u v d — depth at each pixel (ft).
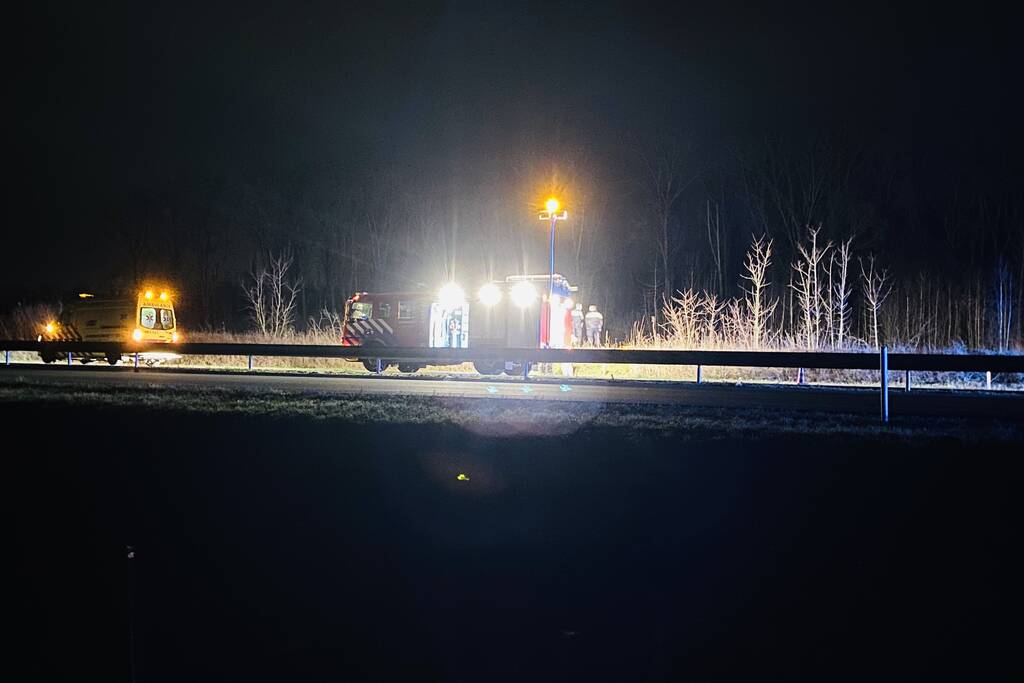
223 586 19.42
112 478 29.17
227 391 56.29
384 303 89.10
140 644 16.47
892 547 20.84
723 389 65.67
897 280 157.69
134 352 79.15
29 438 36.29
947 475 27.37
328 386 63.57
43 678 15.33
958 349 86.28
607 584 19.27
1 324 142.72
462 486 27.48
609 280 173.58
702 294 154.61
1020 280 138.21
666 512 24.27
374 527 23.57
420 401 49.83
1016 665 14.98
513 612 17.92
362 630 17.13
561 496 26.11
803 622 16.96
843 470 28.30
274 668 15.56
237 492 27.25
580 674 15.24
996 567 19.30
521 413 43.39
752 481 27.25
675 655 15.84
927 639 16.03
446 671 15.40
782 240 168.96
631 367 86.99
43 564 20.74
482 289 85.71
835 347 87.66
